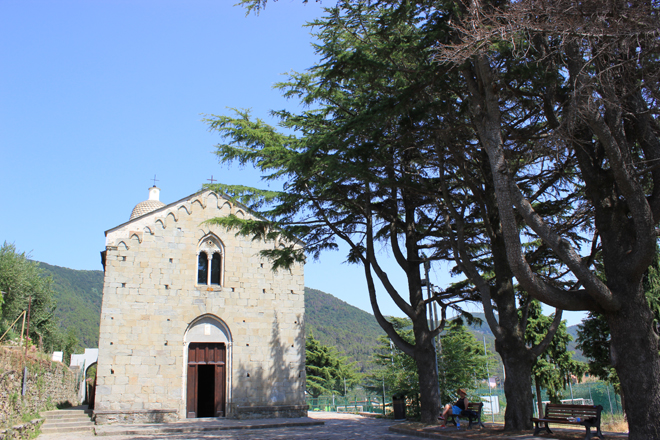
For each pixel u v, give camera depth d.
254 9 11.48
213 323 26.72
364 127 13.38
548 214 16.48
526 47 11.35
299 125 17.73
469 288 19.08
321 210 17.83
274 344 27.28
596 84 10.18
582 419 12.78
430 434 15.27
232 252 27.69
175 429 20.75
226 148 15.93
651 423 10.27
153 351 25.11
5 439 14.89
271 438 17.20
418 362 18.09
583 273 10.72
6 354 18.05
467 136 15.33
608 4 9.30
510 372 14.72
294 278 28.58
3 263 31.09
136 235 26.20
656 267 19.81
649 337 10.80
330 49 13.80
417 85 12.77
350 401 47.66
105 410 23.48
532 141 13.61
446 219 16.58
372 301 18.73
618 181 10.41
